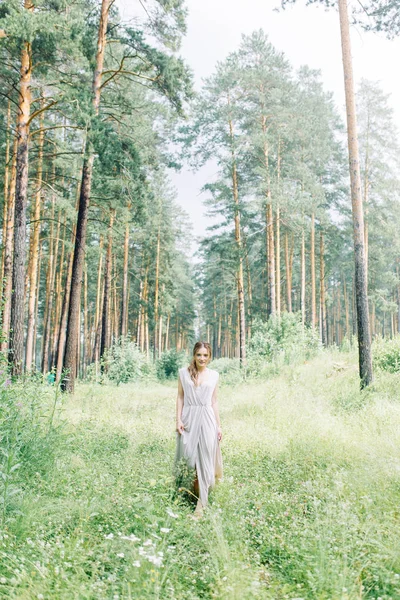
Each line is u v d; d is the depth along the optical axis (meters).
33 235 25.34
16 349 13.74
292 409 11.01
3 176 19.69
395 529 3.75
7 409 5.58
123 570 3.23
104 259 39.72
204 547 3.74
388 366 14.15
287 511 4.38
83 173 16.09
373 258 38.44
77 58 15.26
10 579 2.80
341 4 13.16
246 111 26.84
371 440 7.09
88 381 23.92
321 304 37.50
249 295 40.09
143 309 42.81
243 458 6.79
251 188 27.23
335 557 3.37
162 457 6.67
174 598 2.82
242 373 21.91
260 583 3.04
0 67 15.90
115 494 4.64
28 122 15.12
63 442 6.61
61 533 3.80
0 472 4.09
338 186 34.28
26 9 14.24
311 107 32.19
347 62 13.07
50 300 32.09
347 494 4.77
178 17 15.73
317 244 39.84
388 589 3.08
